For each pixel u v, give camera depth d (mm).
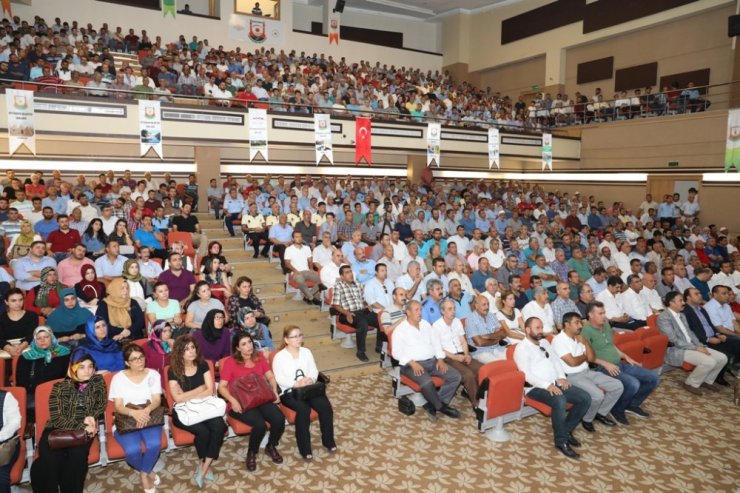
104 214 9406
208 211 13156
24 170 13109
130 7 17547
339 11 21125
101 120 11578
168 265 7945
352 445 5301
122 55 16172
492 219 13531
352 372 7160
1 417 3975
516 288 7977
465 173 19594
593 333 6164
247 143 13344
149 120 11336
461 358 6141
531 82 22422
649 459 5148
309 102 15727
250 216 11125
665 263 10344
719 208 15320
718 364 6828
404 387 6199
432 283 7023
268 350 6070
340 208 12609
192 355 4715
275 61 18828
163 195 11352
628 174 17547
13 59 12125
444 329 6234
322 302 8820
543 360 5570
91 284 6531
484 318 6633
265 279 9688
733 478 4828
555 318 7449
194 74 15391
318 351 7742
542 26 21453
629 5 18547
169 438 4828
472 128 16938
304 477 4707
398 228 11703
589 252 10742
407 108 17500
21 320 5633
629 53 19141
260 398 4797
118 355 5344
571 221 14836
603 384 5793
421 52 24297
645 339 6797
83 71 13664
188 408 4547
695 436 5664
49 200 9977
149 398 4578
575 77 20969
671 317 7191
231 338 5816
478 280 8719
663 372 7742
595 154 18453
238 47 18547
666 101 16672
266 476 4719
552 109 19891
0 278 6879
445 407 5953
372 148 15242
